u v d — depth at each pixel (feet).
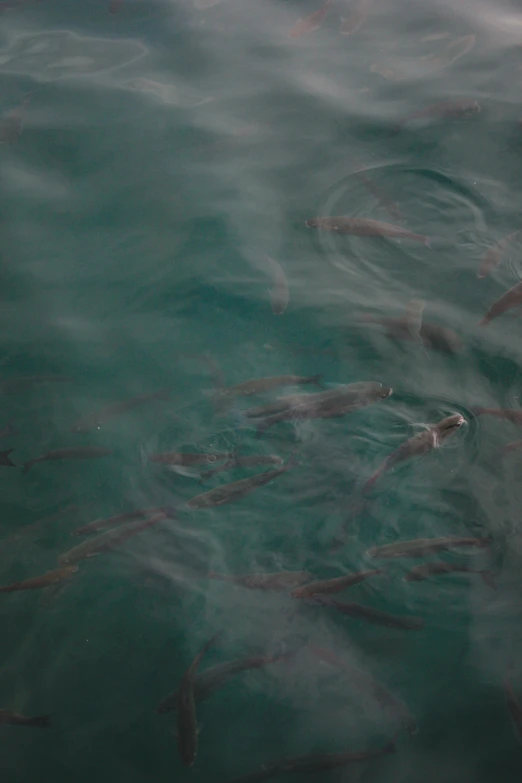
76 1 26.61
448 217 22.54
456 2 26.55
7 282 21.94
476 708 18.40
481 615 18.97
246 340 21.39
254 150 23.62
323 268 22.07
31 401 20.80
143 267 22.15
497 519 19.61
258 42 25.64
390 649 18.80
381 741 18.25
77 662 18.83
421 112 24.00
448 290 21.71
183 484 20.03
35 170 23.34
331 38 25.73
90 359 21.22
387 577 19.24
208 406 20.71
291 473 20.11
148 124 24.03
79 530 19.62
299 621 19.01
